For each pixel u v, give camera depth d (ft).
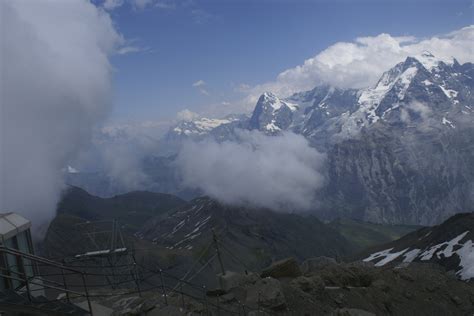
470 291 131.13
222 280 100.99
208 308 88.38
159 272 100.89
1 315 61.41
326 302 101.60
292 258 121.60
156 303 84.23
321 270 130.82
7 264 81.35
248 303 91.91
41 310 64.34
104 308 85.76
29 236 91.09
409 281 128.67
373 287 117.29
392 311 108.88
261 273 119.55
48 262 66.49
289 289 98.99
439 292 126.31
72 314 66.59
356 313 85.92
